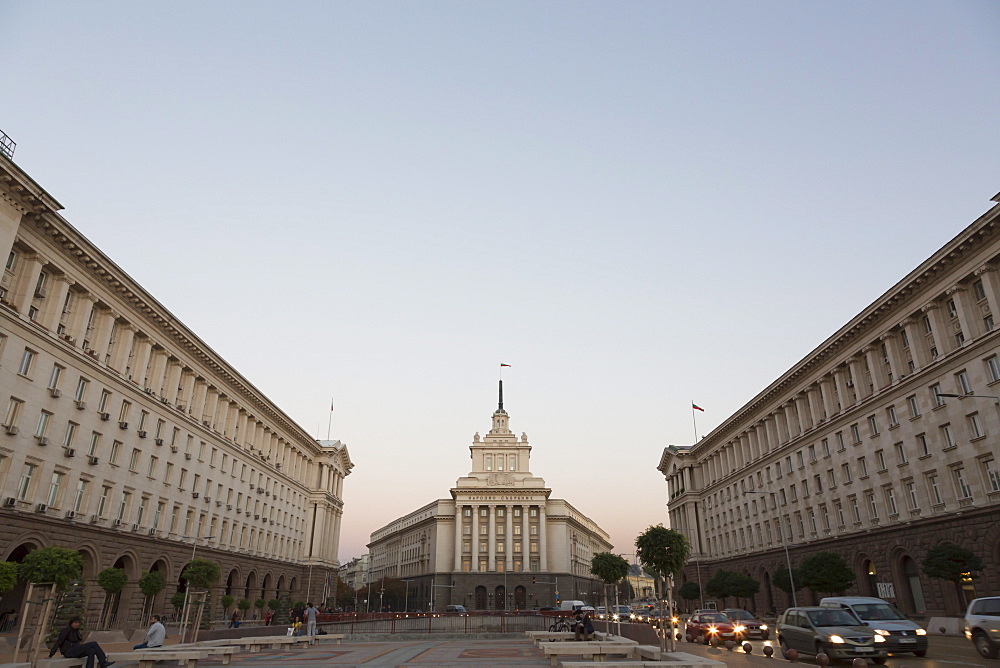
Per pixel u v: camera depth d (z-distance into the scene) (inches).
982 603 921.5
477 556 5068.9
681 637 1638.8
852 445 2276.1
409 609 5659.5
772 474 2974.9
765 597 3048.7
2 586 1097.4
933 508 1845.5
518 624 2082.9
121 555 1888.5
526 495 5221.5
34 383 1540.4
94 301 1791.3
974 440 1678.2
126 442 1924.2
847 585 2038.6
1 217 1409.9
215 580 1942.7
